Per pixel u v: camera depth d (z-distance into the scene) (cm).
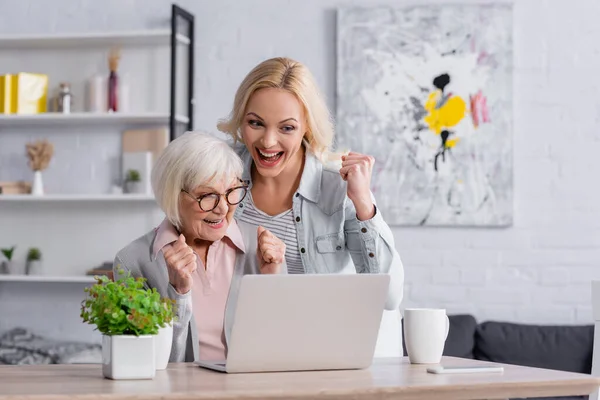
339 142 480
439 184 477
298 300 194
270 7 493
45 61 511
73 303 501
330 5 489
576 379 183
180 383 175
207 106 495
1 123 506
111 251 502
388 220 478
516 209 479
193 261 211
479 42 478
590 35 482
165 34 478
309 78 245
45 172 507
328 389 166
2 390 163
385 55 481
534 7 482
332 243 258
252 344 194
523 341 440
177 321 214
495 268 477
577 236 477
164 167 222
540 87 481
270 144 240
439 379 183
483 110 477
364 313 201
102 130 505
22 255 507
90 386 170
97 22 504
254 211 262
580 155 479
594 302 230
